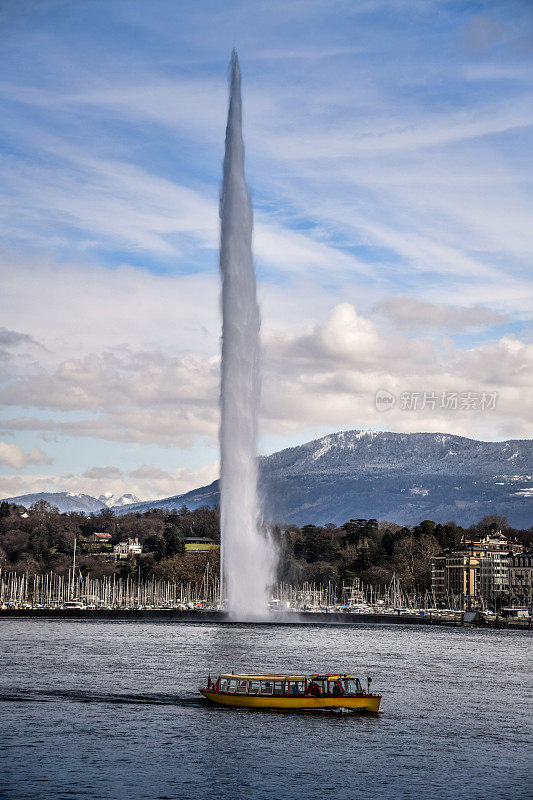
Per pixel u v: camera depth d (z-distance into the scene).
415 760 80.06
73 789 70.19
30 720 92.69
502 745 86.00
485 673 143.25
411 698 112.25
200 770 75.69
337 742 85.75
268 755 80.62
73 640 195.88
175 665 140.75
